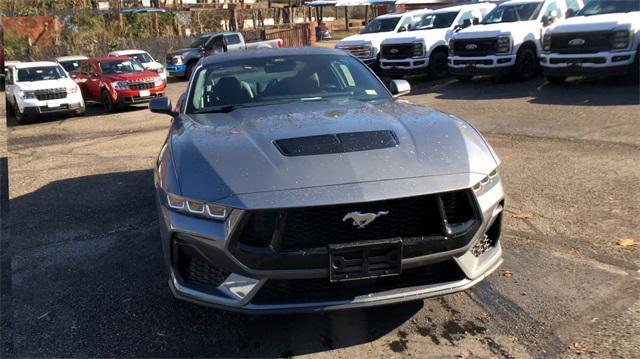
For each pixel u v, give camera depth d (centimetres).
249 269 270
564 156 644
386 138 312
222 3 3591
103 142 1031
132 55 2097
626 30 1034
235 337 310
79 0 3022
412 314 325
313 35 3312
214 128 347
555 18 1359
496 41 1266
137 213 544
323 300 275
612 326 299
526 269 371
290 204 262
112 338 315
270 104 407
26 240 487
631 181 534
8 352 305
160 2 3275
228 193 273
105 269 412
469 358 280
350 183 272
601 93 1048
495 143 739
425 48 1473
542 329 301
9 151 996
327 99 414
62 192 648
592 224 440
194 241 282
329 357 287
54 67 1534
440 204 277
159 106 445
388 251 271
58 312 349
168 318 334
